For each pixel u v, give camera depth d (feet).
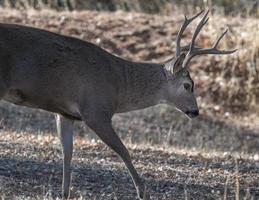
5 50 43.14
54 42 44.70
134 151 58.23
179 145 69.36
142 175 51.37
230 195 49.01
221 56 85.97
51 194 45.24
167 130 73.72
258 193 49.90
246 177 52.75
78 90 45.16
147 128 73.72
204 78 84.02
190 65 85.71
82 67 45.21
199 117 77.41
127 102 47.91
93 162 53.11
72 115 45.62
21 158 51.98
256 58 85.87
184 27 48.34
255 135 75.15
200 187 49.90
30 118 71.61
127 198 46.37
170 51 87.51
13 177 47.98
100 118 45.55
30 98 44.47
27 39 43.96
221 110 80.28
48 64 44.27
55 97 44.83
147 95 48.37
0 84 42.88
